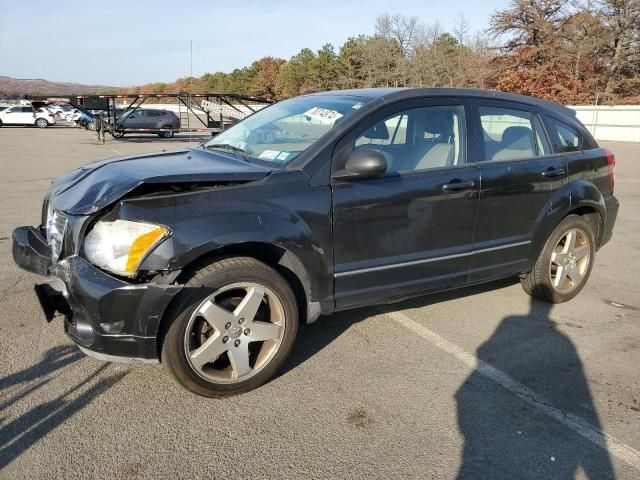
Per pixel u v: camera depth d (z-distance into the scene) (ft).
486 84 137.80
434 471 8.29
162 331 9.32
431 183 11.93
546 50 126.82
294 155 10.91
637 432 9.42
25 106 121.60
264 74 258.16
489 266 13.42
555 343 12.79
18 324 12.85
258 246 10.05
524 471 8.36
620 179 44.47
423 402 10.12
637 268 19.27
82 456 8.32
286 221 10.06
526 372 11.38
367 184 11.09
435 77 156.66
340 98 12.67
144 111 86.63
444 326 13.58
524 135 14.26
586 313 14.75
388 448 8.78
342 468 8.28
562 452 8.83
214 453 8.52
